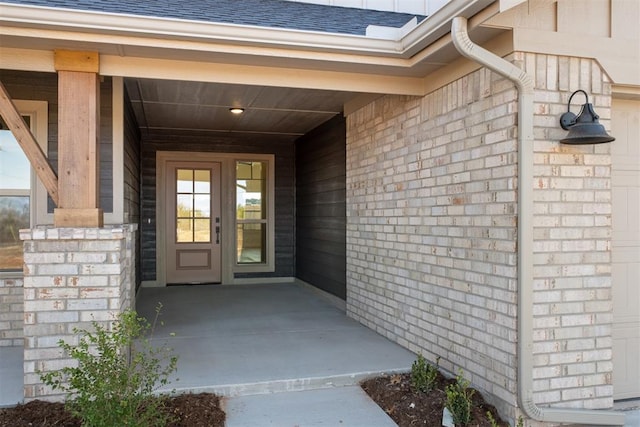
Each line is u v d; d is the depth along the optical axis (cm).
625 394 336
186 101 532
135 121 625
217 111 588
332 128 631
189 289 757
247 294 712
